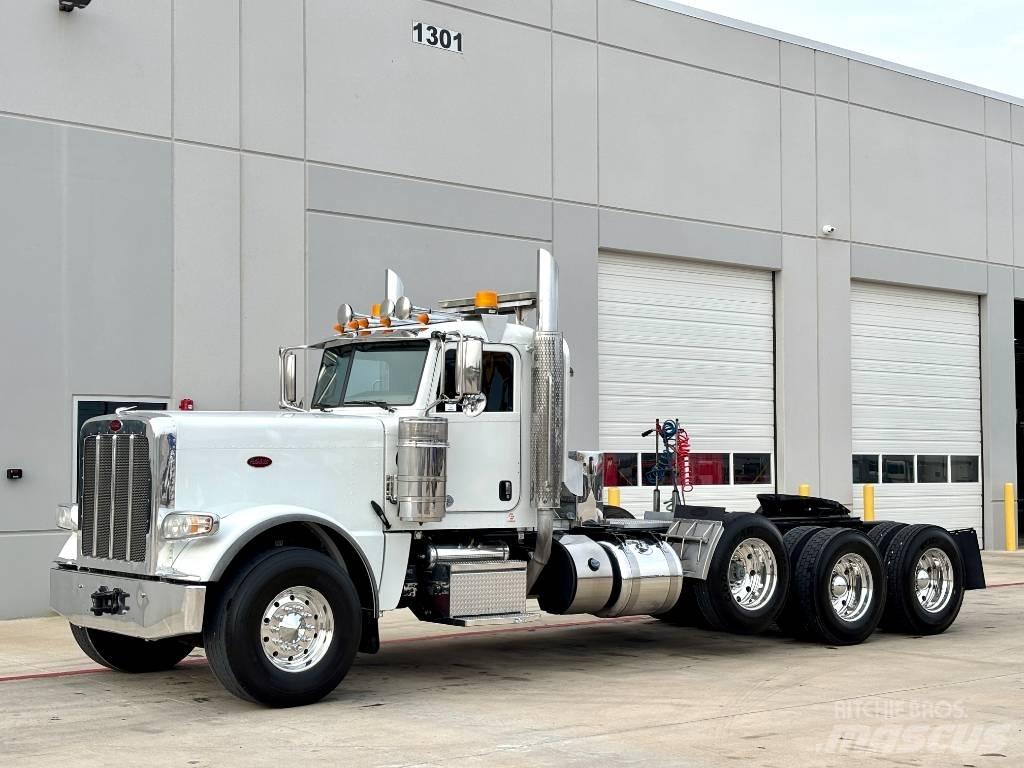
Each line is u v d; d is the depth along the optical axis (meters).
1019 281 23.22
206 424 8.24
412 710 7.99
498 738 7.14
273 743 7.01
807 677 9.36
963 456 22.27
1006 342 22.86
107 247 13.38
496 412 9.34
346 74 15.12
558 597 9.78
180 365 13.80
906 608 11.61
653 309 18.20
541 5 16.92
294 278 14.62
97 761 6.62
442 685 8.98
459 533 9.38
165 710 8.03
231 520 7.96
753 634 11.70
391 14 15.51
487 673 9.55
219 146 14.16
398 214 15.46
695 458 18.45
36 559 12.84
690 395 18.48
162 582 7.88
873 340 21.06
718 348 18.88
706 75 18.69
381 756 6.68
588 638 11.61
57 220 13.08
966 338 22.55
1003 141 23.03
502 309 10.21
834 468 20.02
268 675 7.86
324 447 8.63
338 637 8.17
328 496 8.62
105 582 8.39
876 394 21.00
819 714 7.88
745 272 19.30
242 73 14.36
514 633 11.93
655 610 10.20
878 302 21.19
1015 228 23.17
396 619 12.85
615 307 17.78
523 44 16.72
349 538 8.41
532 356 9.48
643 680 9.22
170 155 13.82
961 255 22.16
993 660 10.25
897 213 21.17
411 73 15.65
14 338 12.79
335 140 14.99
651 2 18.09
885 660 10.24
